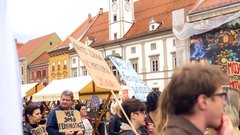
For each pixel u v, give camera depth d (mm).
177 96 1729
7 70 2018
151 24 43938
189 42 27844
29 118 5480
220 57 26062
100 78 5113
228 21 25406
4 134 1923
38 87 18141
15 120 1964
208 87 1687
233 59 25156
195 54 27141
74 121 5660
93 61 5285
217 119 1721
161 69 41812
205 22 26734
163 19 43969
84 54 5164
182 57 28016
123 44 47031
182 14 28781
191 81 1705
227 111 3090
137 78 7930
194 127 1695
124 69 7707
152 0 49844
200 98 1688
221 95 1718
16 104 1993
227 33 25781
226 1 33844
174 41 40406
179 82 1735
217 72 1749
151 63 43219
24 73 67625
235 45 25094
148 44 43625
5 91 1983
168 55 41062
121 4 47938
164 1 47094
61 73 58094
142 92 7715
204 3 36125
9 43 2062
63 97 5707
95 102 12617
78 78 14359
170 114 1803
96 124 7094
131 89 7473
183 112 1730
